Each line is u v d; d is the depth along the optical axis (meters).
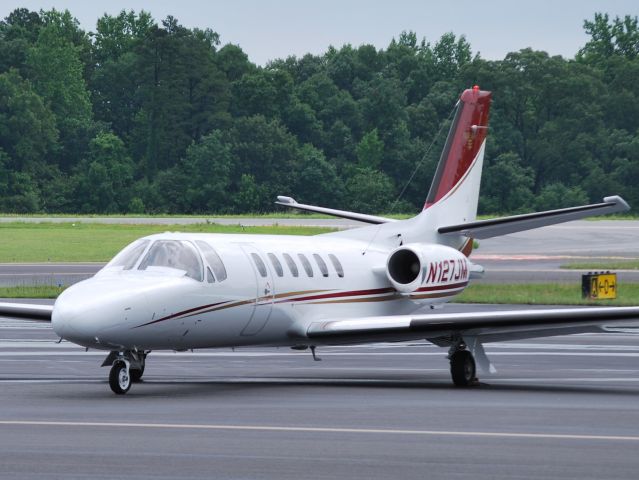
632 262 159.25
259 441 32.44
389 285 58.12
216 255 49.09
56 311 43.78
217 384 50.50
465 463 29.08
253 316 50.09
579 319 47.75
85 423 36.03
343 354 68.00
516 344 75.06
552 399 44.38
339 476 27.39
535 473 27.81
